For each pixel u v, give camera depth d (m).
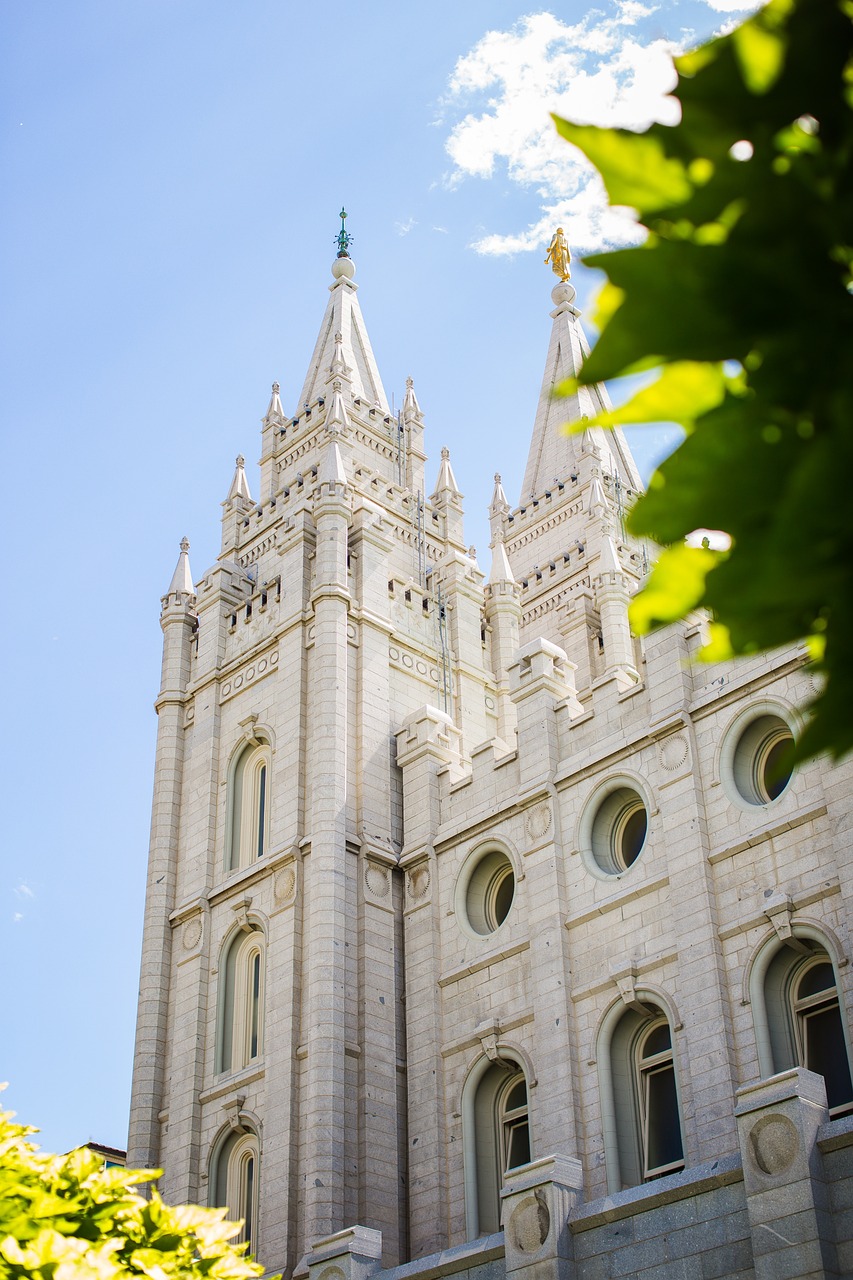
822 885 29.08
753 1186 22.69
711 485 5.88
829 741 6.20
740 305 5.65
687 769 32.53
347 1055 36.00
